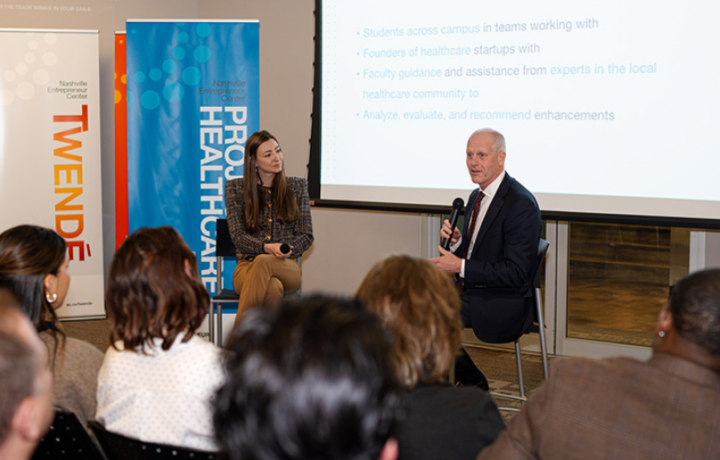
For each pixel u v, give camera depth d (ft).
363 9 12.64
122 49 15.99
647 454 3.33
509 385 11.96
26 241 5.10
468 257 10.02
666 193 10.39
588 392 3.53
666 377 3.43
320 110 13.15
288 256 11.23
